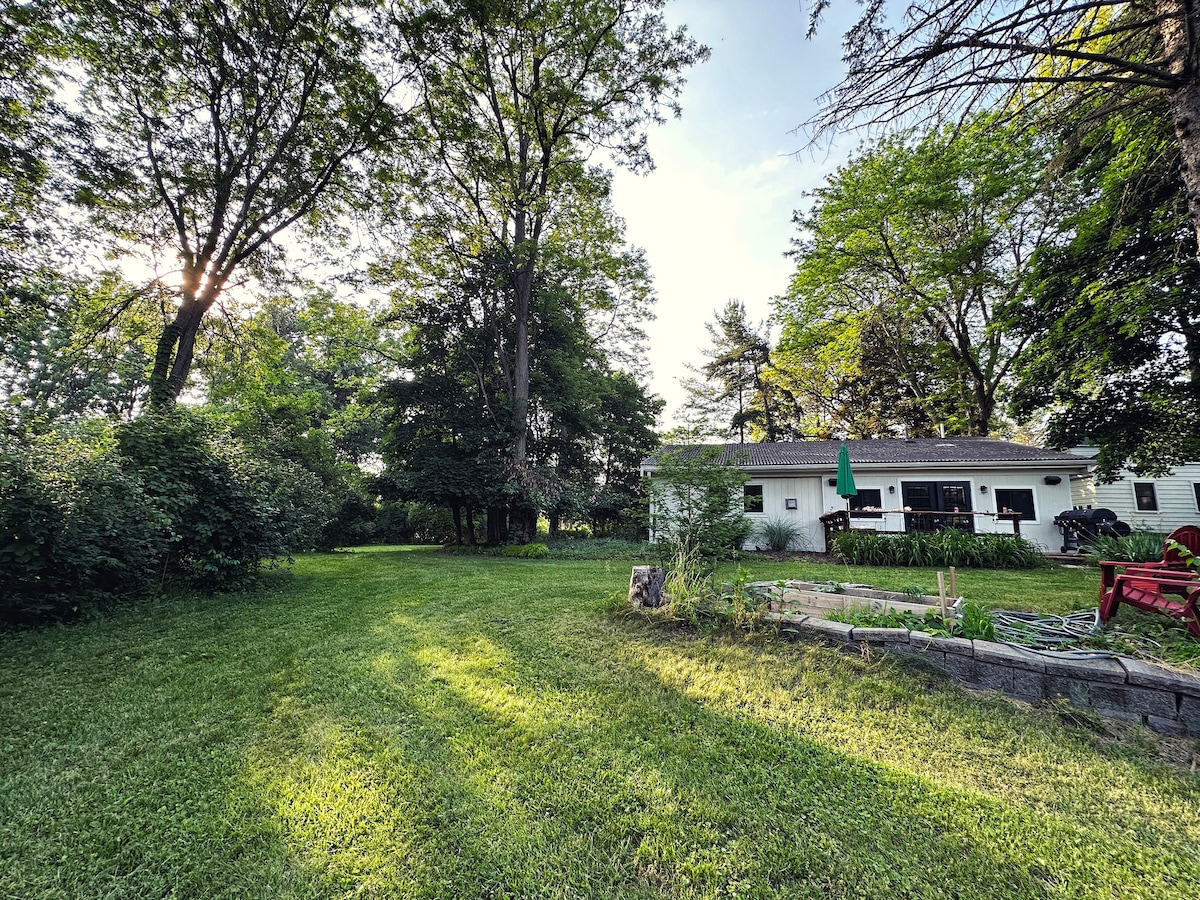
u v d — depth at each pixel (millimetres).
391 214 13562
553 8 13250
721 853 1989
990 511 13117
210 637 4973
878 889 1802
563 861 1968
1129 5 3623
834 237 16859
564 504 16141
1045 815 2197
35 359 18516
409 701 3428
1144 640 3545
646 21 13750
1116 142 6992
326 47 10711
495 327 16328
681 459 9945
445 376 16625
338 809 2283
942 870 1889
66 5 8250
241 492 7168
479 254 15930
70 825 2188
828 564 10344
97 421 7488
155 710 3324
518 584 7887
